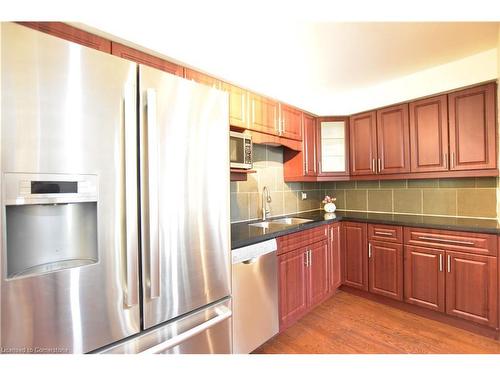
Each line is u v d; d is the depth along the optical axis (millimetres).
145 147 1033
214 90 1340
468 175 2166
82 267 886
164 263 1105
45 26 1143
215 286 1331
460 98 2203
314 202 3492
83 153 885
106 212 938
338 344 1932
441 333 2043
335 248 2742
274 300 1926
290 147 2684
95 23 1264
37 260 903
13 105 758
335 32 1727
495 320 1895
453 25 1670
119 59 979
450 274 2100
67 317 856
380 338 1995
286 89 2672
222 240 1375
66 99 853
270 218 2779
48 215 930
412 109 2488
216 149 1347
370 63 2195
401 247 2387
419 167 2447
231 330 1439
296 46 1896
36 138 794
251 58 2051
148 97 1023
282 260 2039
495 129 2033
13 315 762
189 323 1218
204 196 1280
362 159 2893
